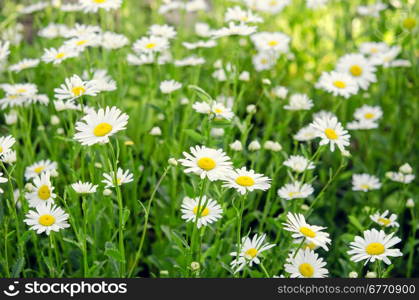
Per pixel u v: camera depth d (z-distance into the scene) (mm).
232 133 1200
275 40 1390
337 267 1196
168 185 1221
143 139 1368
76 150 1104
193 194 1085
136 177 1168
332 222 1258
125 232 1164
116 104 1252
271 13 1662
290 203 1104
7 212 1161
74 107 1148
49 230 988
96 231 1123
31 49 1564
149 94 1329
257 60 1476
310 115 1473
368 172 1374
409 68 1482
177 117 1280
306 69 1710
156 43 1290
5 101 1222
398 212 1181
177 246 1056
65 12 1469
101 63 1359
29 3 1723
